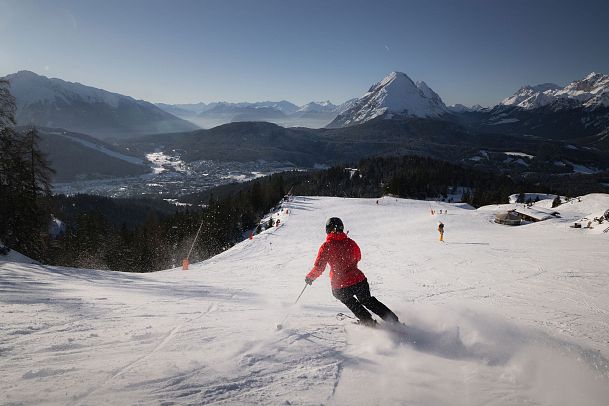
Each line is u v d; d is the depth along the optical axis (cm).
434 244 2275
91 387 228
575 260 1292
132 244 5128
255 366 279
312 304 612
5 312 441
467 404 236
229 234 6675
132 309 503
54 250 2717
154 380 242
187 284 994
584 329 461
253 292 812
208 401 220
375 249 2133
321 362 295
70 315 442
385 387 254
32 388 224
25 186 2217
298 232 4219
